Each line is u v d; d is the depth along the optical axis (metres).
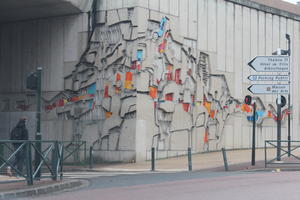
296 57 38.28
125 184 16.92
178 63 29.56
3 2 28.59
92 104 28.94
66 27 30.06
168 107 28.89
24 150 15.74
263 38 35.62
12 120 32.03
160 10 28.59
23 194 14.31
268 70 23.59
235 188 14.90
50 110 30.48
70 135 29.64
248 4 34.47
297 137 38.16
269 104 35.91
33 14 30.56
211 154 30.55
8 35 32.41
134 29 27.56
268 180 16.98
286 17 37.59
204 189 14.84
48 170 18.27
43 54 30.92
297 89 38.31
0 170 15.51
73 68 29.72
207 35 31.56
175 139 29.27
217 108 32.16
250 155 29.75
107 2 28.64
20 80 31.81
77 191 15.33
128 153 27.44
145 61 27.67
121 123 27.80
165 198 13.05
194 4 30.72
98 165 26.77
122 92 27.83
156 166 25.28
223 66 32.62
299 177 17.95
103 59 28.61
